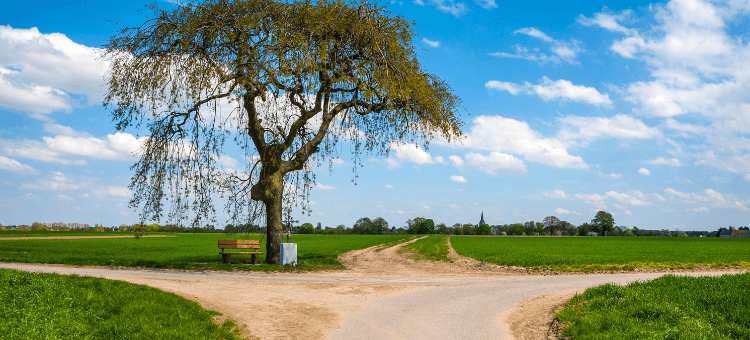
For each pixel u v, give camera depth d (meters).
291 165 21.41
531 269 22.78
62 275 12.27
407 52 21.69
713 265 23.19
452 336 9.00
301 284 15.41
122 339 8.01
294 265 20.64
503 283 16.86
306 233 157.62
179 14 18.55
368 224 173.00
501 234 185.88
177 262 20.59
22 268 16.81
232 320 9.88
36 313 8.48
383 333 9.25
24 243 41.97
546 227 186.12
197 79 17.06
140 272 17.11
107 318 9.04
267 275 17.67
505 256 32.78
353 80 19.67
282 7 18.80
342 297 13.21
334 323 10.09
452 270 22.98
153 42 17.98
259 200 20.92
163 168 18.12
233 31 18.23
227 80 17.53
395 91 19.52
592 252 40.50
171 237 88.81
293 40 17.75
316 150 21.91
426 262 28.11
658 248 51.47
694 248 51.44
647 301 9.93
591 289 11.76
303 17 19.17
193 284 14.23
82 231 121.06
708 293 10.55
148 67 17.80
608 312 9.30
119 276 15.40
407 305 12.18
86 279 11.81
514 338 8.88
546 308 11.20
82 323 8.52
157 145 18.41
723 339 7.70
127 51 17.83
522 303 12.45
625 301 10.02
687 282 12.12
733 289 10.96
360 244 57.84
